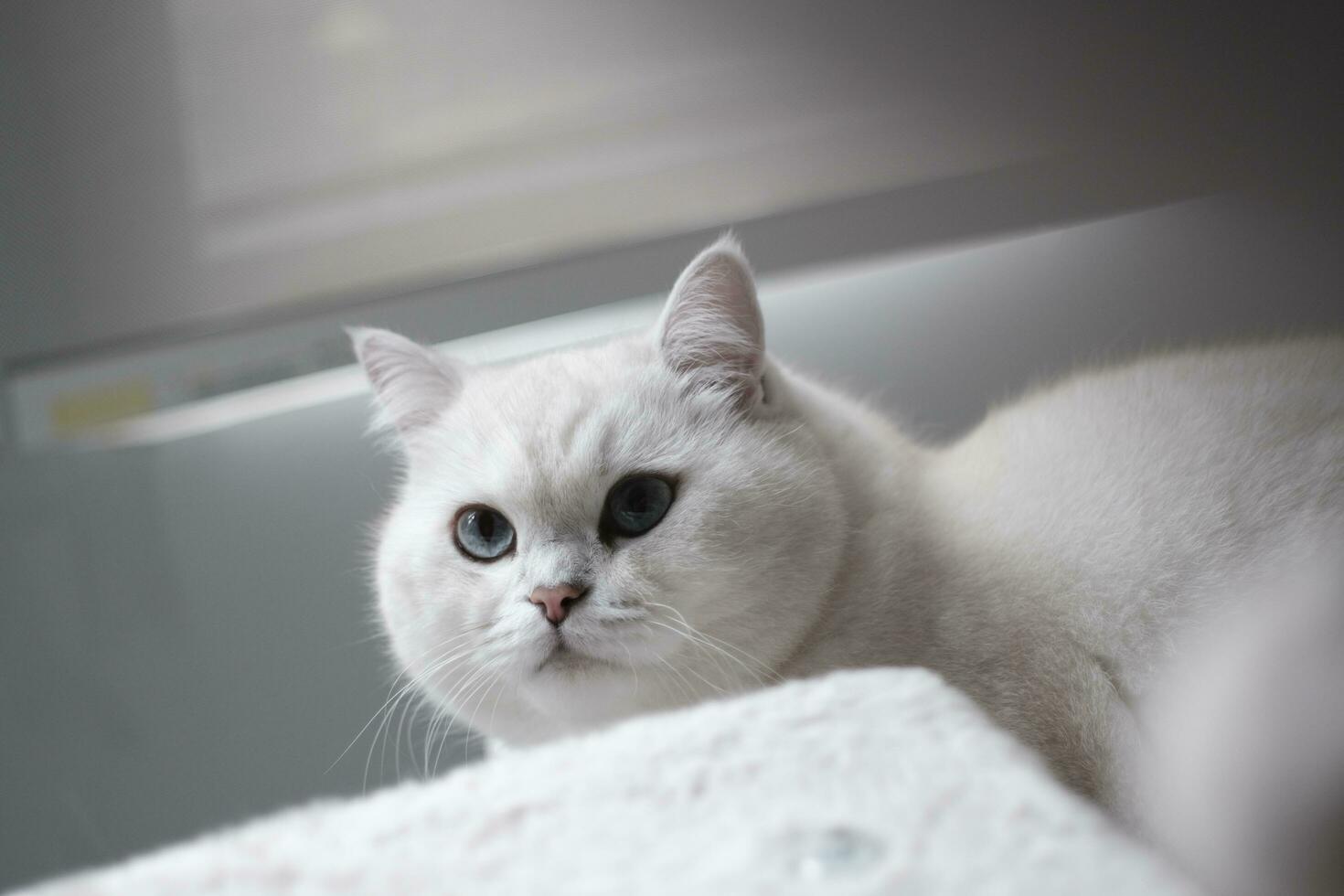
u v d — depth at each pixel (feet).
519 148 2.35
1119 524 1.58
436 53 2.31
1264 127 2.31
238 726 2.40
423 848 0.76
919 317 2.40
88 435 2.52
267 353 2.47
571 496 1.55
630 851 0.73
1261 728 1.30
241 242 2.42
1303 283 2.27
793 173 2.36
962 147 2.35
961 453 1.76
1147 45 2.30
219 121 2.35
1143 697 1.50
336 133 2.36
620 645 1.51
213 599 2.49
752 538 1.53
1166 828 1.40
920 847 0.69
